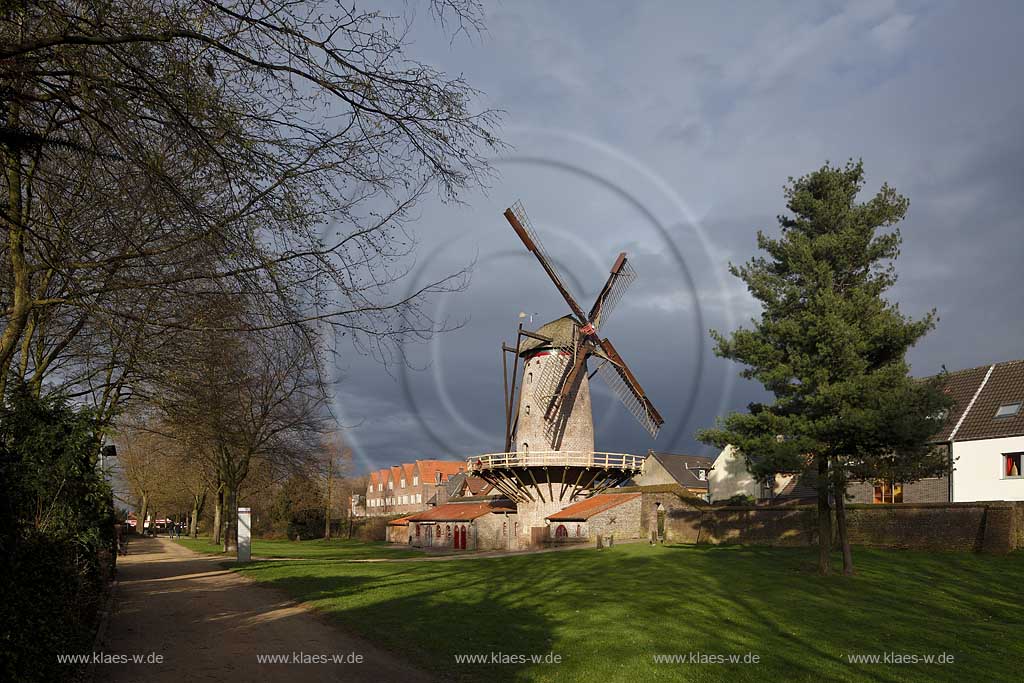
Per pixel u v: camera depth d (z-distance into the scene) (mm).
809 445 20828
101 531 14383
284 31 6285
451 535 51469
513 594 19688
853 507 29359
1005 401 32125
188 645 12938
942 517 26641
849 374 21359
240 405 15508
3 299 10688
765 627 14984
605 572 24547
